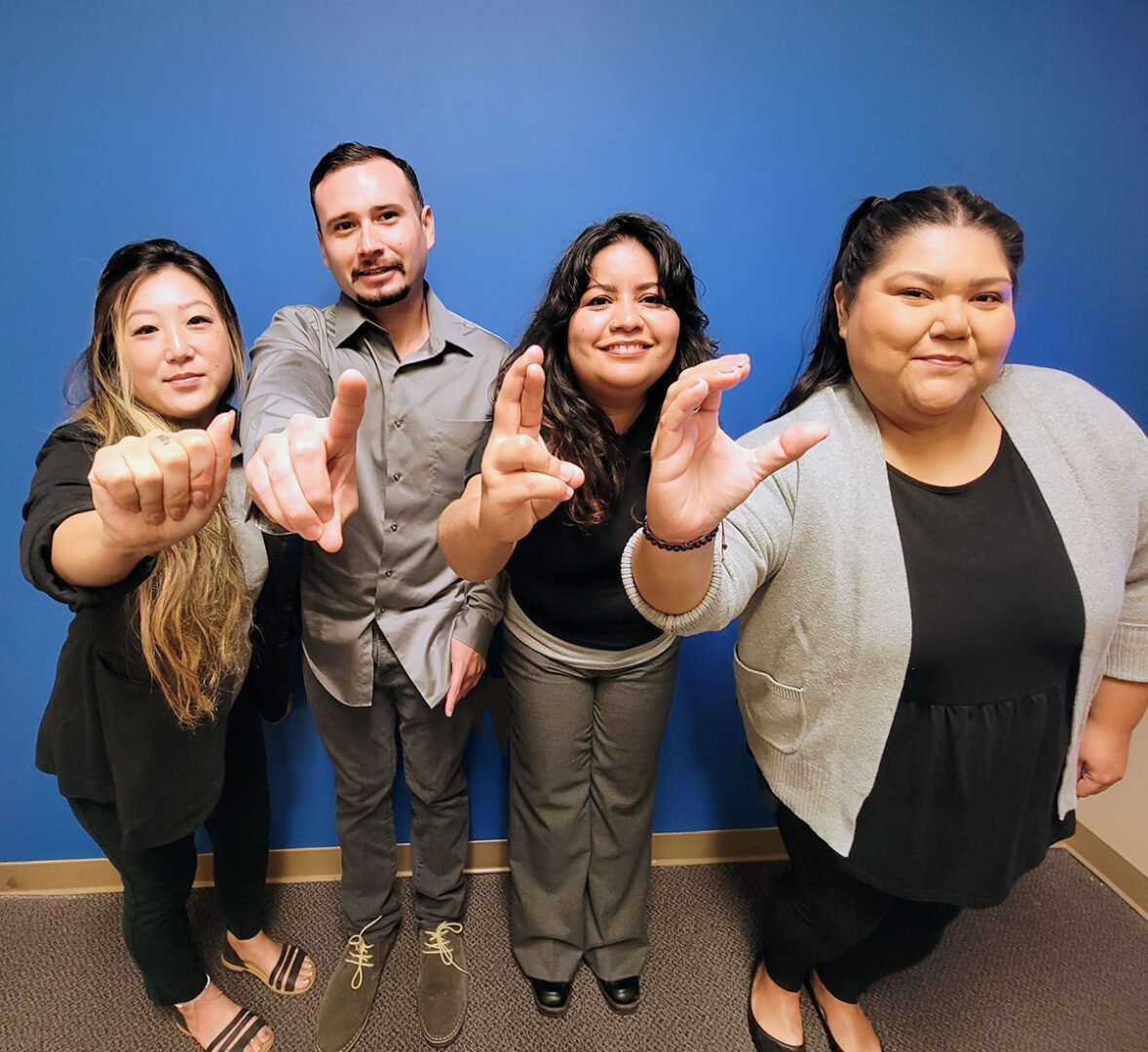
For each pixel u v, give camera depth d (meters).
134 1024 1.14
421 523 1.04
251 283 1.12
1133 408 1.31
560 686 1.05
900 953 1.01
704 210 1.14
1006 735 0.76
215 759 0.90
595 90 1.07
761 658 0.86
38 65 1.00
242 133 1.05
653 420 0.94
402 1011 1.17
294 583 1.06
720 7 1.06
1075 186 1.19
